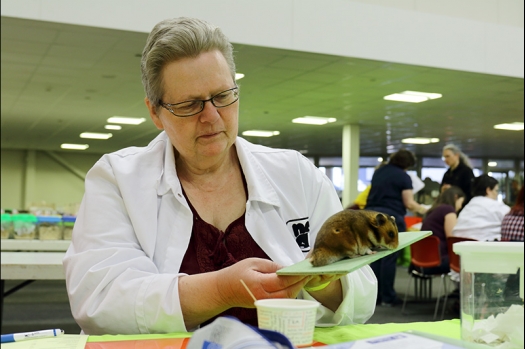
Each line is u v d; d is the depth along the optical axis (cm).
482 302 94
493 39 832
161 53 132
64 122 1477
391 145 1975
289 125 1505
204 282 120
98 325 124
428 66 787
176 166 151
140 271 130
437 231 578
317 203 159
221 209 147
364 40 734
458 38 804
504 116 1301
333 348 90
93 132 1686
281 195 152
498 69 838
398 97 1071
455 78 880
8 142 2019
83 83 959
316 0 700
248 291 111
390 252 102
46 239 502
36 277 312
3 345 106
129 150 156
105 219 140
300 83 937
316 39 702
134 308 122
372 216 103
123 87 986
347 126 1473
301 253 150
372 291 141
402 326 121
